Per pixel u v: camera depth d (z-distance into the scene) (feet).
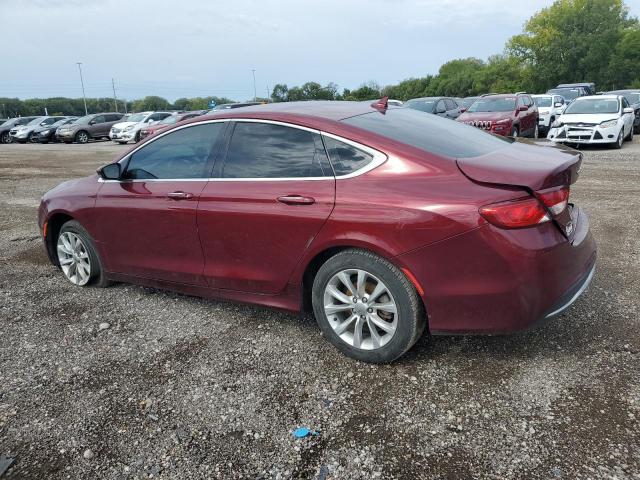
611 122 44.45
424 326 10.36
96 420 9.42
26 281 16.76
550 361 10.53
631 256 16.46
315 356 11.27
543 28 190.49
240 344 11.96
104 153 65.31
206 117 12.78
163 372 10.91
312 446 8.49
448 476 7.71
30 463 8.42
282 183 11.17
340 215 10.25
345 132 10.70
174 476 8.00
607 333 11.50
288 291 11.55
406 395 9.68
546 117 61.93
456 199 9.34
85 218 14.94
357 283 10.52
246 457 8.33
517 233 9.12
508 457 8.00
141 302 14.71
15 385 10.65
